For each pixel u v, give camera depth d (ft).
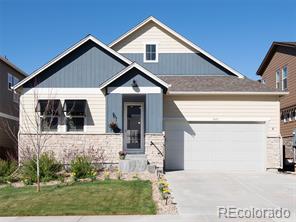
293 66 81.20
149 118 59.31
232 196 40.09
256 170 64.08
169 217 30.91
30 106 61.62
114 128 59.52
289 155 80.84
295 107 79.20
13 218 31.09
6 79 85.97
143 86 59.72
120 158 57.47
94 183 46.09
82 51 62.75
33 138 58.39
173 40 77.46
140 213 32.32
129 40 77.30
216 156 64.28
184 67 76.95
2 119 82.74
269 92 64.34
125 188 42.45
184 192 42.16
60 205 35.01
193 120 64.75
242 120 64.90
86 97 62.08
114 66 62.54
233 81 71.67
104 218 30.71
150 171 54.60
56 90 61.98
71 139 59.06
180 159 64.13
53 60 61.62
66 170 57.67
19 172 53.31
